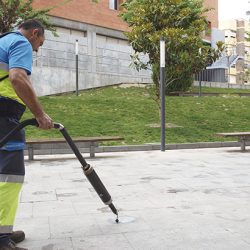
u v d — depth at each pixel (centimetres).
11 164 330
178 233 374
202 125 1439
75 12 2489
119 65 2458
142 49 1391
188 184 629
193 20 1459
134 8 1540
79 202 513
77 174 751
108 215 442
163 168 809
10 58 316
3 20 1476
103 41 2712
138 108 1620
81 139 984
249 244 342
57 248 340
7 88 329
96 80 2219
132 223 408
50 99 1684
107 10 2698
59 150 1104
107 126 1345
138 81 2523
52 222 419
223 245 340
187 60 1372
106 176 717
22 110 339
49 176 731
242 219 421
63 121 1366
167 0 1407
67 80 2053
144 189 592
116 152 1118
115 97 1861
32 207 490
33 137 1170
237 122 1521
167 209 467
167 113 1584
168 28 1362
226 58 3631
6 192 329
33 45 347
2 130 327
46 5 2312
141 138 1241
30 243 354
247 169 788
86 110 1540
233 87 3006
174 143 1209
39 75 1938
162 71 1127
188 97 1966
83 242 354
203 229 385
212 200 514
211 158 969
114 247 339
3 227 328
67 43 2191
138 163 891
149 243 348
